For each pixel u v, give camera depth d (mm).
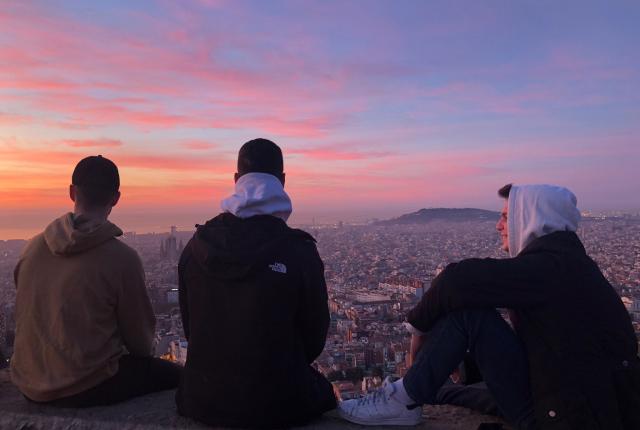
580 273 2803
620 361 2711
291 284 2955
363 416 3201
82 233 3350
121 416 3328
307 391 3098
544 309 2783
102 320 3438
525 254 2939
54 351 3359
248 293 2939
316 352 3230
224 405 2994
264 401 2961
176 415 3301
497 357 2918
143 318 3588
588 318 2736
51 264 3438
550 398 2695
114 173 3564
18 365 3498
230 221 3084
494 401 3168
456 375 3766
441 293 2953
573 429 2619
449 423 3277
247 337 2943
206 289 3039
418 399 3117
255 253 2922
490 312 2967
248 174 3166
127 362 3609
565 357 2701
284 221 3146
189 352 3133
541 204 2961
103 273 3391
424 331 3170
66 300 3355
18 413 3418
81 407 3451
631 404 2670
